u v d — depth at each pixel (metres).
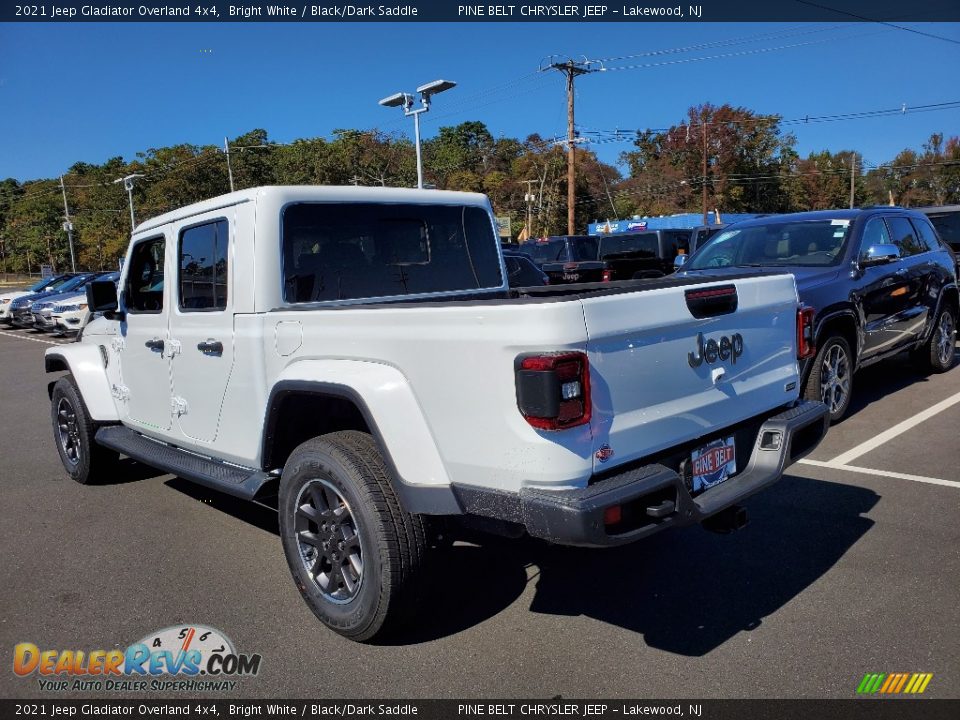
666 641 3.29
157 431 4.86
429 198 4.49
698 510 2.99
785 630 3.32
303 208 3.90
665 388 3.03
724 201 70.56
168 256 4.44
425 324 2.94
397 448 3.03
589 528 2.59
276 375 3.66
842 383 6.64
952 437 6.14
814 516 4.61
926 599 3.54
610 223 59.50
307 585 3.51
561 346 2.62
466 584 3.92
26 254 85.50
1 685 3.15
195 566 4.31
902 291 7.50
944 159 70.06
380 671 3.14
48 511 5.37
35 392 11.12
